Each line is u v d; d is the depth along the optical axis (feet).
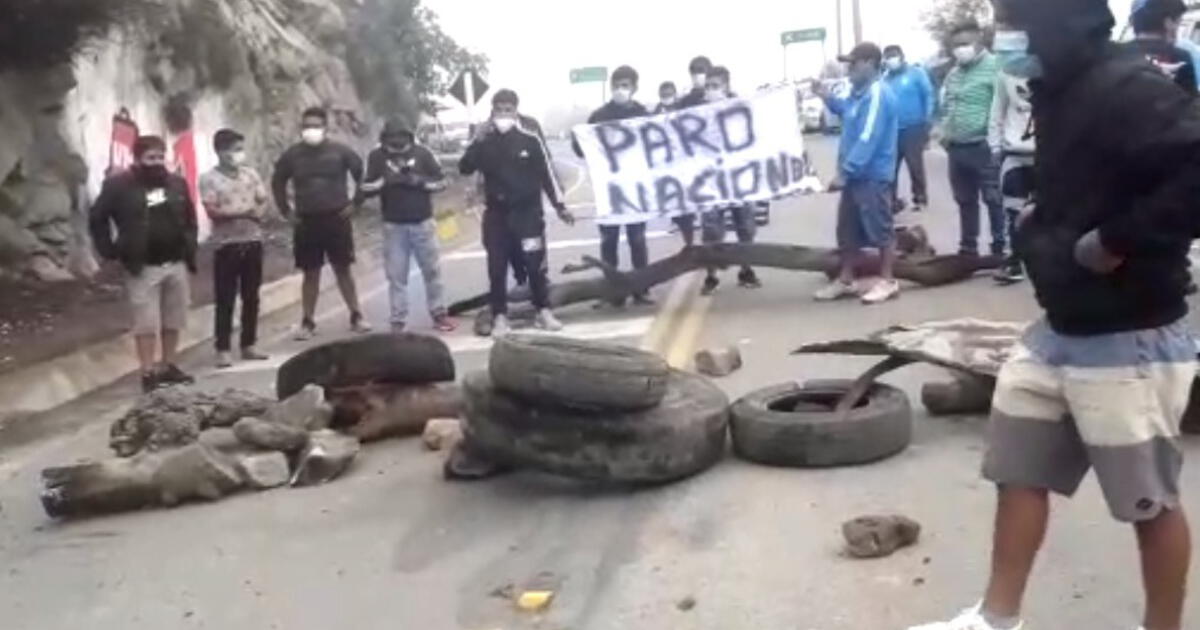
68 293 52.80
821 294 42.50
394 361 28.30
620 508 22.76
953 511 21.25
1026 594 17.69
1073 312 13.38
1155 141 12.59
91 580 21.21
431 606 18.98
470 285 54.85
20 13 53.21
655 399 23.29
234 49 80.38
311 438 26.21
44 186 56.54
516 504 23.44
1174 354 13.42
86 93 61.46
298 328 45.62
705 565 19.74
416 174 42.04
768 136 43.78
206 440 26.50
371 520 23.12
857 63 40.93
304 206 43.42
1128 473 13.41
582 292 43.50
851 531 19.54
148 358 36.27
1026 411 13.96
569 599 18.84
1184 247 13.14
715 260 43.86
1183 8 25.54
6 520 25.16
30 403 36.04
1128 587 17.72
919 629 14.75
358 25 113.80
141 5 64.85
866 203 41.27
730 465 24.66
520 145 40.16
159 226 35.73
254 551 21.98
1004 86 40.09
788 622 17.37
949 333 26.94
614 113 44.47
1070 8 13.08
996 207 43.65
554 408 23.25
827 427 23.95
